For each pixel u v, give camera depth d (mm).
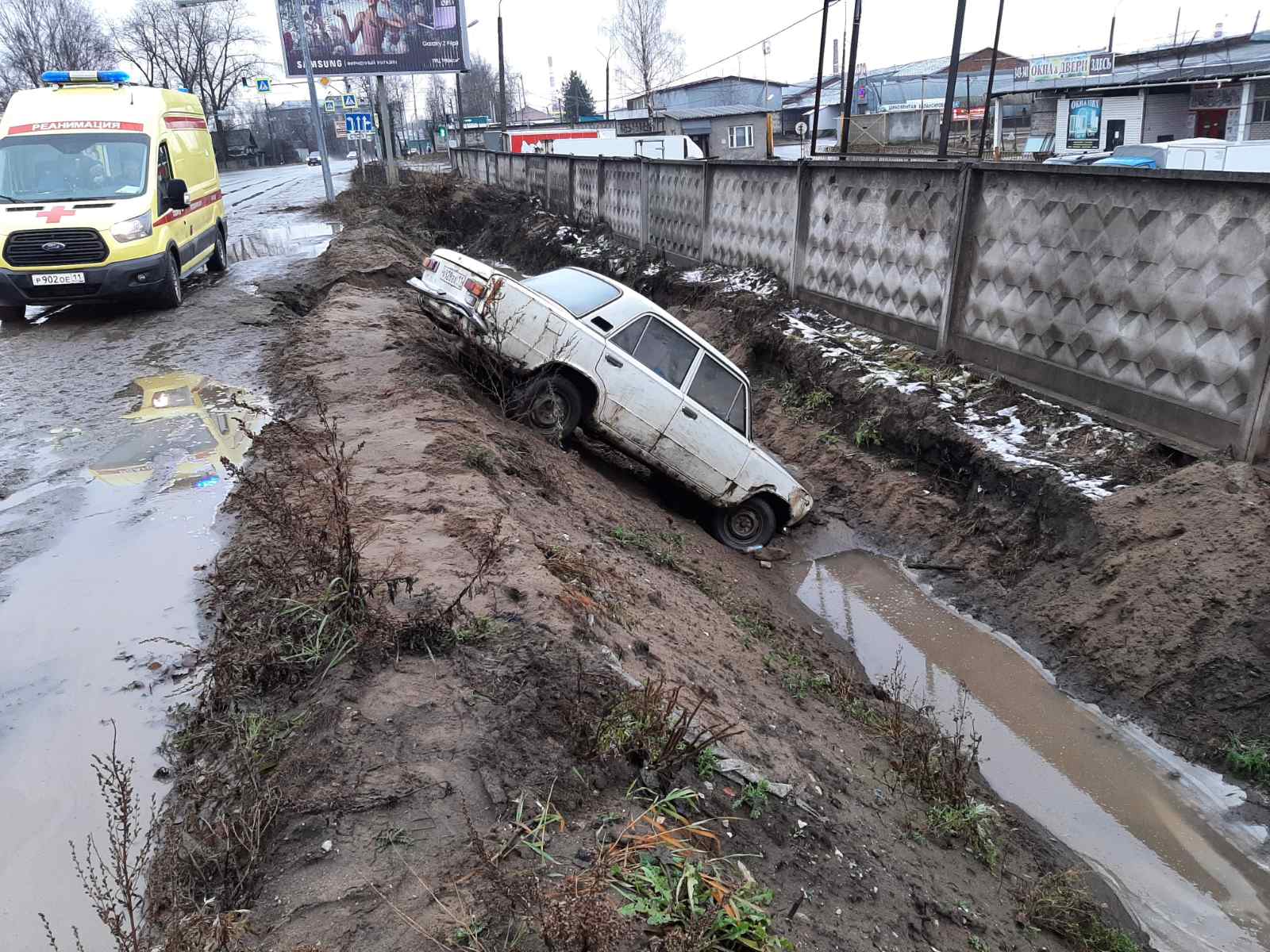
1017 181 9023
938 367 10281
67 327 12234
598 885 2646
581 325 8383
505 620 4293
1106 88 38594
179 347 11047
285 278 15531
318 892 2818
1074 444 8125
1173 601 6098
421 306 8953
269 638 4023
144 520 6066
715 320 14234
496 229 29234
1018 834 4883
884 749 5324
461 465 6457
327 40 33500
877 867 3820
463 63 35000
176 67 82750
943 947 3541
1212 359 7078
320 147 29938
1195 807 5219
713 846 3354
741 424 8922
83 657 4465
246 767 3357
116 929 2525
